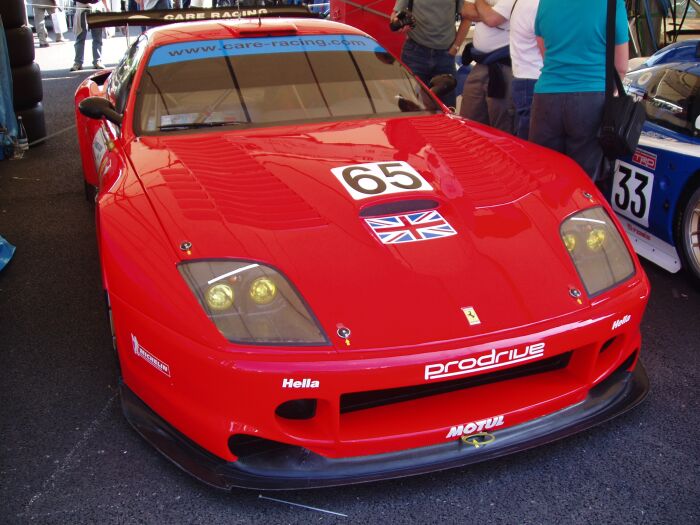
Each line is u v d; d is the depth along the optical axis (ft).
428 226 7.00
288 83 9.86
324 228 6.81
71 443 7.18
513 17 12.98
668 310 9.95
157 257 6.43
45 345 9.11
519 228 7.12
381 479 6.14
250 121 9.30
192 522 6.15
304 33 10.78
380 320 5.99
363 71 10.35
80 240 12.69
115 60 34.88
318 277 6.25
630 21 18.67
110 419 7.57
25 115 18.80
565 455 6.94
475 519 6.15
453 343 5.92
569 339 6.32
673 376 8.30
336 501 6.38
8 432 7.36
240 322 5.93
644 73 12.28
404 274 6.38
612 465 6.79
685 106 10.80
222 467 6.24
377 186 7.54
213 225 6.70
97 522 6.13
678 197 10.25
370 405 6.41
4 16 17.92
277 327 5.91
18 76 18.35
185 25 11.18
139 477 6.70
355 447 6.10
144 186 7.48
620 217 11.72
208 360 5.85
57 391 8.09
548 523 6.08
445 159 8.40
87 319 9.80
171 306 6.10
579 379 6.84
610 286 6.84
